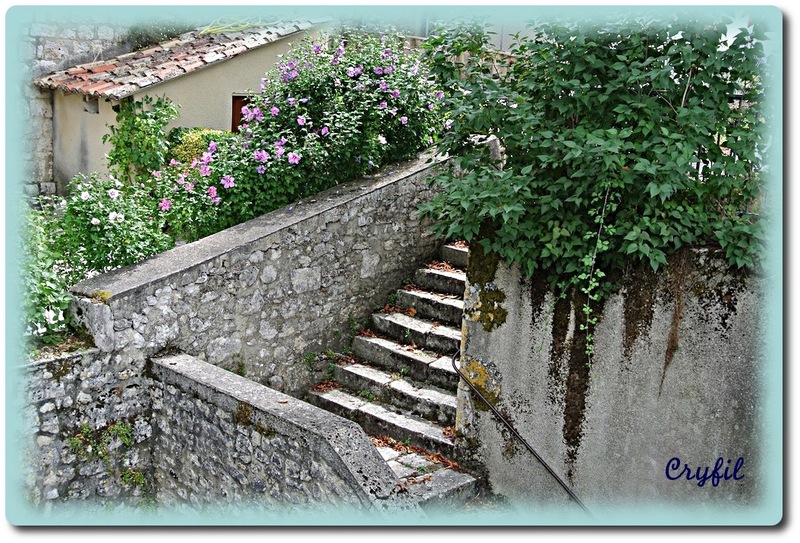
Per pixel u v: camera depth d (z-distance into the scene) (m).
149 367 5.44
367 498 4.06
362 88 6.80
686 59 4.30
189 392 5.18
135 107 7.83
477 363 5.23
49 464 5.01
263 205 6.41
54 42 9.61
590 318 4.70
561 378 4.85
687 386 4.41
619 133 4.45
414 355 6.33
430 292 7.00
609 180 4.38
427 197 7.25
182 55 8.75
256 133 6.59
